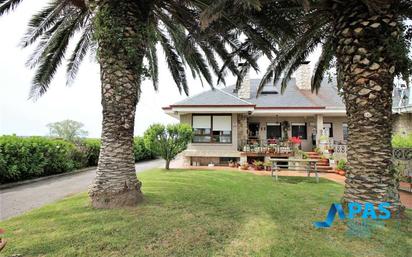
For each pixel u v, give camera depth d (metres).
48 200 6.90
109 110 5.69
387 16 4.87
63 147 12.94
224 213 5.21
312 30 7.21
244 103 16.48
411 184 8.10
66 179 11.12
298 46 8.12
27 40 8.20
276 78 10.20
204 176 10.81
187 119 17.62
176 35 8.76
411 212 5.31
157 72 10.94
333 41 5.98
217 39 8.17
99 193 5.47
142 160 24.17
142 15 6.12
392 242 3.77
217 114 17.53
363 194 4.94
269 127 19.36
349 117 5.30
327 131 19.17
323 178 10.94
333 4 5.48
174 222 4.55
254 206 5.84
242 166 14.88
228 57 8.73
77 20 8.14
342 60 5.39
